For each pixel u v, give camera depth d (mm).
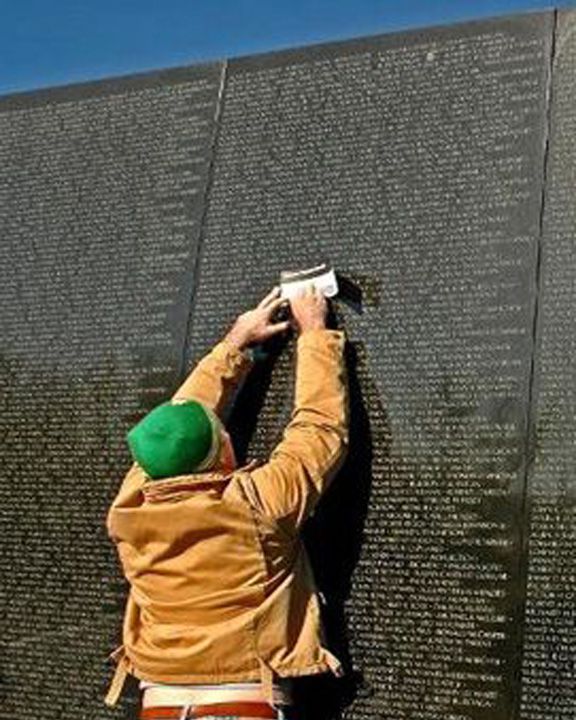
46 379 5789
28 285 6023
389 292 5031
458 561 4570
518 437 4594
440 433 4742
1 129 6465
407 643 4578
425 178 5145
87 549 5410
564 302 4676
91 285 5840
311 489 4453
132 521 4387
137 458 4438
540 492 4492
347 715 4598
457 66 5254
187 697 4234
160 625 4355
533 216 4848
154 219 5773
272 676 4234
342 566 4766
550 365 4621
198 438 4371
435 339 4871
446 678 4477
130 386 5551
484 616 4469
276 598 4273
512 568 4465
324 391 4715
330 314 5125
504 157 4996
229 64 5871
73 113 6266
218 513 4250
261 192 5523
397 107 5332
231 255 5496
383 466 4805
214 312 5457
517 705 4320
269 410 5121
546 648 4332
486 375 4727
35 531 5555
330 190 5348
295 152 5508
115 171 6000
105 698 5152
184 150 5828
